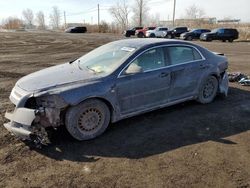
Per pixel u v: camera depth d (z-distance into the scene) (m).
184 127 5.43
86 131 4.90
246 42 34.84
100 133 5.07
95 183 3.71
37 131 4.57
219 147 4.66
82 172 3.96
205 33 36.28
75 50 21.23
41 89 4.71
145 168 4.05
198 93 6.57
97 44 27.39
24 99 4.66
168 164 4.15
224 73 7.16
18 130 4.55
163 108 6.43
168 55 5.95
